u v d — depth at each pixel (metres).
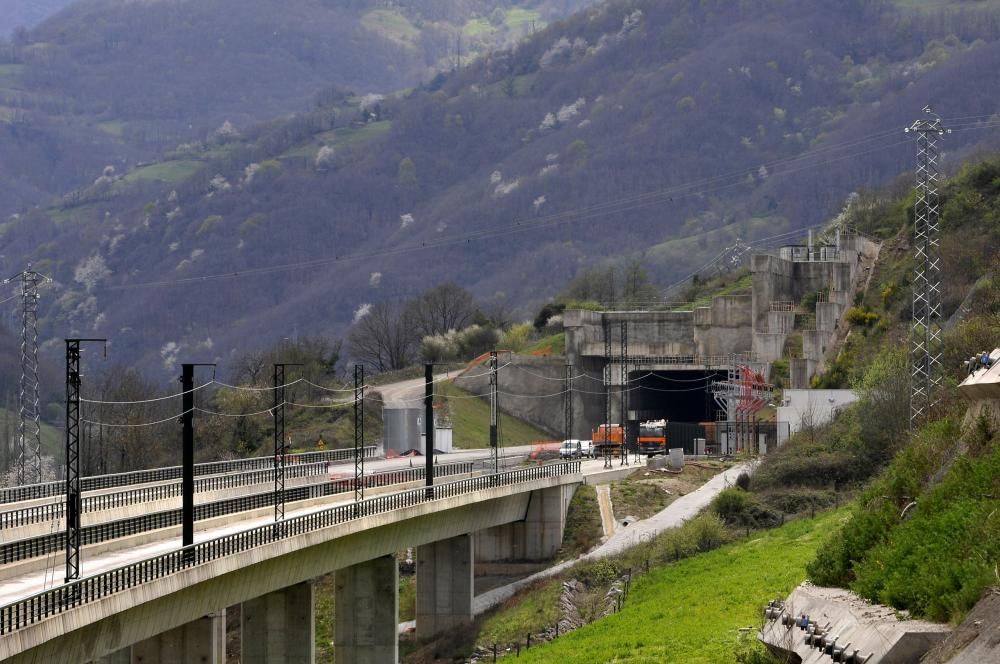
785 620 86.50
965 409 117.12
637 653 153.12
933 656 65.81
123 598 123.62
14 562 140.75
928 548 82.81
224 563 146.62
